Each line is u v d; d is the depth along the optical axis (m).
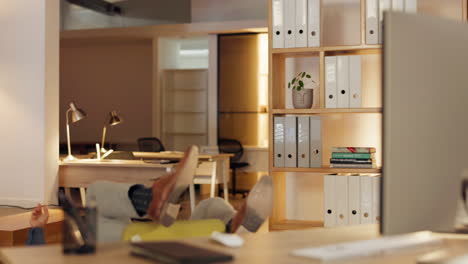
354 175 4.44
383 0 4.44
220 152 10.12
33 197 6.09
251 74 10.40
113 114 7.22
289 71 5.00
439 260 1.28
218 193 10.30
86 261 1.34
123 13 11.15
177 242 1.48
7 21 6.19
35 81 6.10
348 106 4.52
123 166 6.10
